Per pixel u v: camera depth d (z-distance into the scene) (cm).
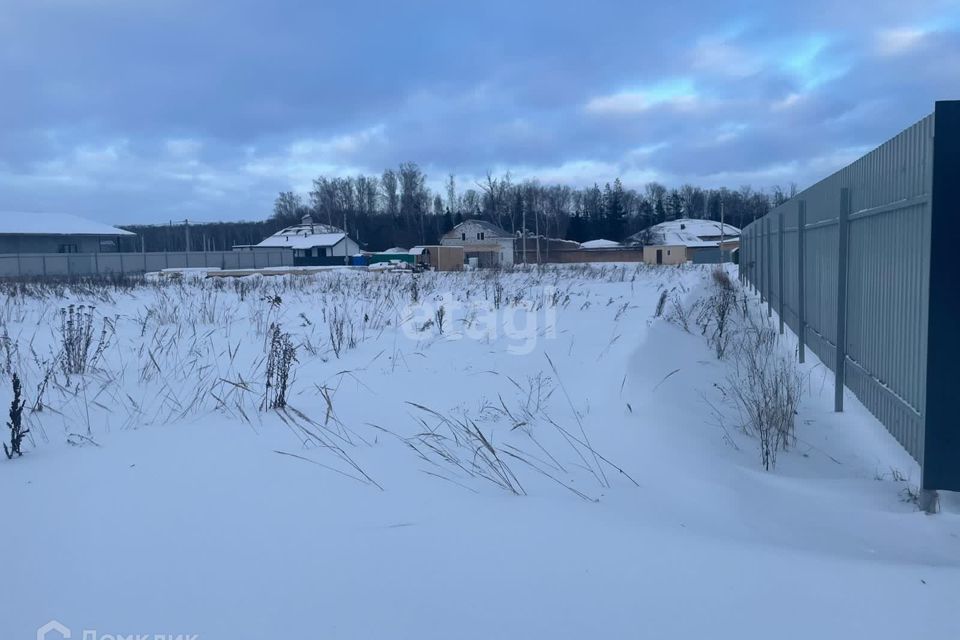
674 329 1011
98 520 347
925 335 422
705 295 1689
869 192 621
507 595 271
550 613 259
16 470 432
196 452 464
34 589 278
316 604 264
